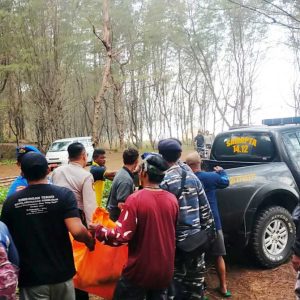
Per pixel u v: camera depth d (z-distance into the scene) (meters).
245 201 5.55
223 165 6.82
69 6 27.42
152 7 34.31
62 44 27.42
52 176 4.61
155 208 3.31
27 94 33.69
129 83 46.09
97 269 4.00
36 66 26.92
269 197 5.93
